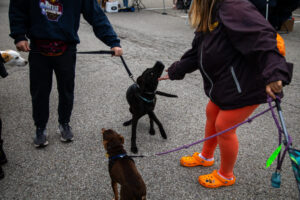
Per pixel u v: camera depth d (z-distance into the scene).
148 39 7.53
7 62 4.21
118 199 2.15
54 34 2.28
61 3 2.24
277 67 1.39
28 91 4.14
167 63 5.47
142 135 3.09
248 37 1.56
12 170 2.46
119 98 3.99
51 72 2.53
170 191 2.26
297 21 10.93
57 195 2.20
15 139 2.93
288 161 2.61
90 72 5.00
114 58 5.79
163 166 2.56
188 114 3.56
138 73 4.94
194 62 2.20
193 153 2.76
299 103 3.83
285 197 2.19
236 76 1.76
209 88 2.04
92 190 2.26
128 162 1.94
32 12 2.22
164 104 3.84
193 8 1.84
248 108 1.87
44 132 2.82
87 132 3.10
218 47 1.75
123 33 8.20
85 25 8.92
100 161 2.61
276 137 3.03
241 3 1.62
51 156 2.67
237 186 2.31
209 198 2.19
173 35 8.08
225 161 2.16
